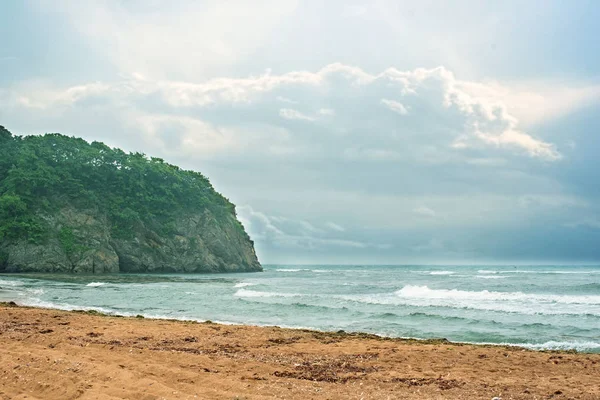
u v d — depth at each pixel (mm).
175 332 16859
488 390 10039
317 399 8742
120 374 9672
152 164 98438
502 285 46562
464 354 13945
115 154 95125
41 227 74688
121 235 84250
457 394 9680
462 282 52594
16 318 18656
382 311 25266
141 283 50719
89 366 10180
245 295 34688
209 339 15820
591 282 50719
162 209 93188
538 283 49250
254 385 9625
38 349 12273
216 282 55531
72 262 75312
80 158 88312
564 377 11367
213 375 10438
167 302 29547
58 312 21266
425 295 36000
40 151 84875
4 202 73188
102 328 17141
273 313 24719
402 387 10180
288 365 12109
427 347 14922
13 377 9328
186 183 100500
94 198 83312
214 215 102375
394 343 15797
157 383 9172
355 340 16297
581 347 16281
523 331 19312
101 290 38688
